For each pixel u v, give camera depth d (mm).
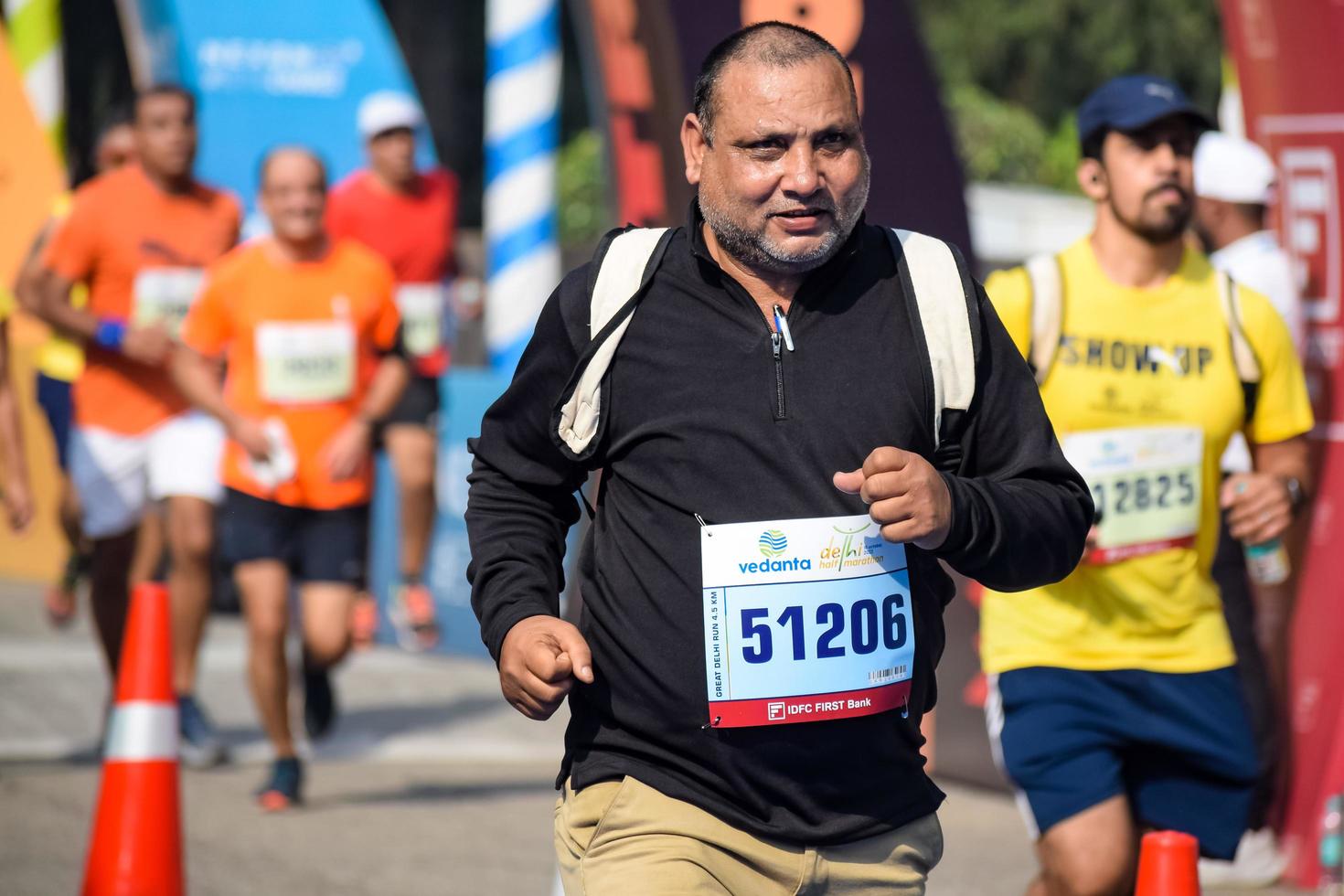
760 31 7293
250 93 29625
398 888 14266
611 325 7340
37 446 30719
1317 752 15359
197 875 14453
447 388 25562
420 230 26156
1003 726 10914
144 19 29281
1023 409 7453
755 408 7199
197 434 18531
